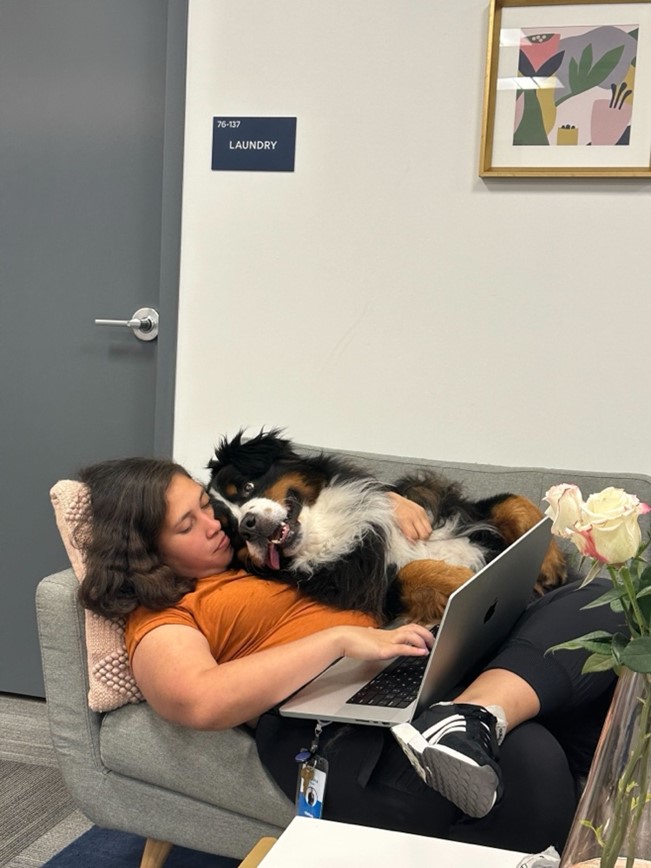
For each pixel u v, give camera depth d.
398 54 2.09
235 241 2.24
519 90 2.03
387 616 1.68
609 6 1.97
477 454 2.15
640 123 1.98
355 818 1.36
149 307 2.46
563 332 2.06
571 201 2.03
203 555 1.63
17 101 2.48
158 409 2.35
